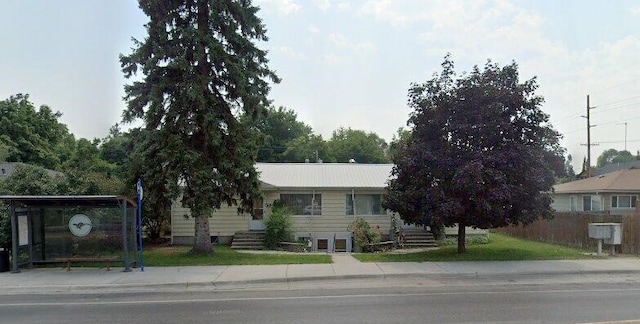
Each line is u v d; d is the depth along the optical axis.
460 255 16.80
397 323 7.89
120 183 21.59
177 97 16.97
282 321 8.15
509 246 21.02
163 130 16.67
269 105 18.70
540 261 15.52
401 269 13.98
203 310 9.20
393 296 10.51
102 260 14.52
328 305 9.53
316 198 25.92
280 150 58.09
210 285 12.30
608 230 16.89
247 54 18.06
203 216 17.86
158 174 16.73
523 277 13.25
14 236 14.18
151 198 17.25
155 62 16.61
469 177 14.98
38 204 14.81
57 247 15.69
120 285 12.12
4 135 42.59
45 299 10.71
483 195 15.38
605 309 8.89
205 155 17.38
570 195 39.41
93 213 16.14
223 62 17.16
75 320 8.52
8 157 41.03
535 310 8.84
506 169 15.57
